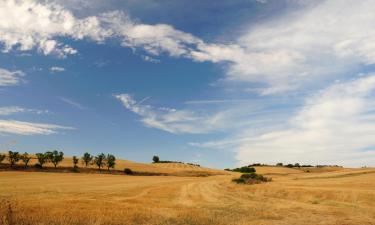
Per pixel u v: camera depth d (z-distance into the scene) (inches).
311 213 1128.2
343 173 4596.5
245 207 1300.4
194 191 2233.0
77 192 1923.0
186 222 865.5
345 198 1592.0
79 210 975.6
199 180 4020.7
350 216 1065.5
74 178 3841.0
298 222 943.0
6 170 4704.7
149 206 1211.2
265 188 2295.8
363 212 1155.9
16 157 5019.7
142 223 832.3
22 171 4756.4
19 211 846.5
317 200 1606.8
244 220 936.9
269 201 1595.7
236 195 1962.4
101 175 4798.2
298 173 6451.8
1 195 1508.4
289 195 1904.5
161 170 6594.5
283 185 2600.9
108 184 2918.3
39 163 5551.2
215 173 6722.4
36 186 2409.0
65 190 2071.9
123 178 4210.1
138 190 2218.3
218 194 2012.8
